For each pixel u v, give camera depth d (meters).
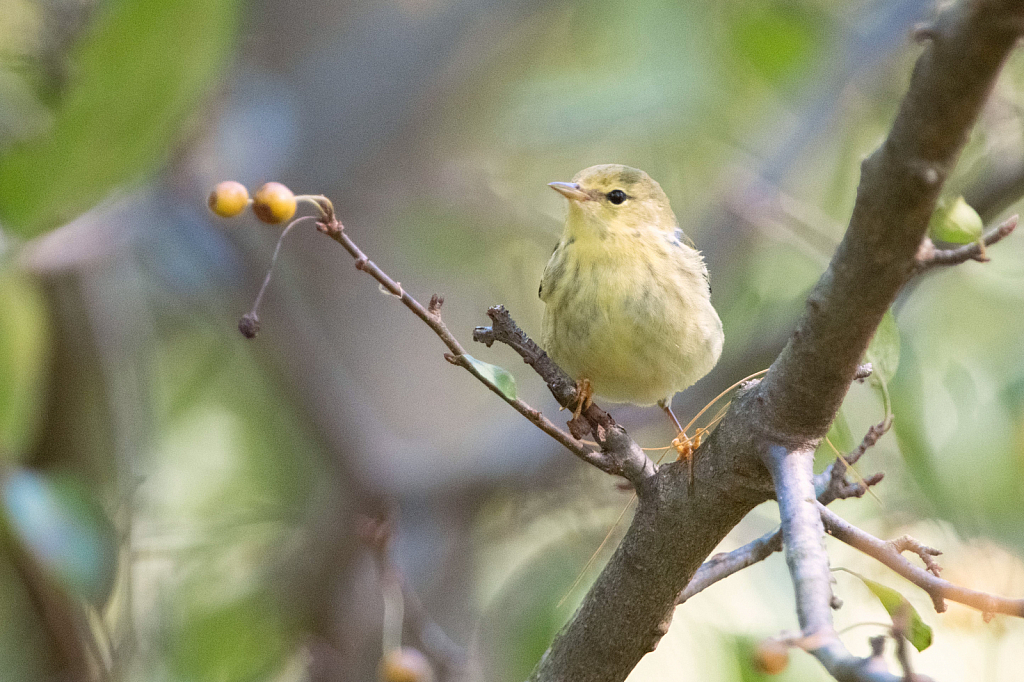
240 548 12.56
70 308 12.20
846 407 8.89
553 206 13.91
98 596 8.03
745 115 12.48
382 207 13.16
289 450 13.83
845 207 12.66
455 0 12.67
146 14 6.18
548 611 9.95
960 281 11.35
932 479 9.00
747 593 10.74
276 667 11.70
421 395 13.28
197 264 11.49
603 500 12.12
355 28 12.72
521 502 12.51
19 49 11.29
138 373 12.20
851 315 4.77
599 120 11.04
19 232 6.62
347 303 13.25
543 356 5.83
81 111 6.34
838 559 10.30
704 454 5.64
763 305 12.35
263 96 12.18
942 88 4.02
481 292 13.84
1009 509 9.25
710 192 13.22
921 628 5.06
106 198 7.23
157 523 11.59
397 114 12.62
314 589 12.20
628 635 5.98
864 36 11.91
